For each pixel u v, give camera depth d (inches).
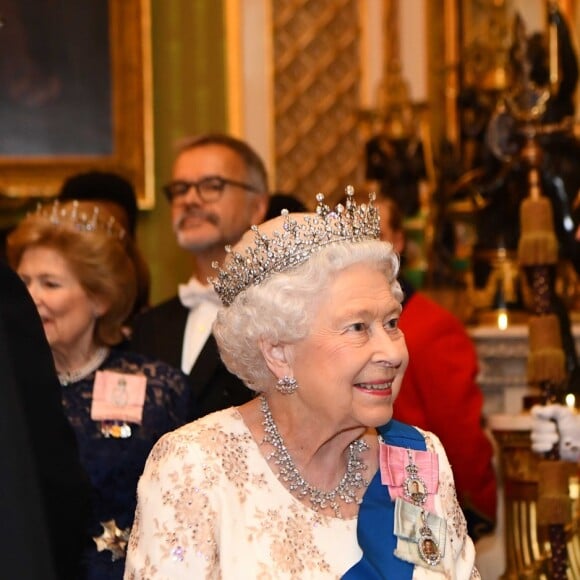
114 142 293.6
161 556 103.0
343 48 306.2
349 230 106.8
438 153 294.7
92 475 143.7
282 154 301.0
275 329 105.7
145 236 295.9
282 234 106.3
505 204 254.2
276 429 109.3
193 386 166.9
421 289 271.6
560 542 177.2
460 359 189.8
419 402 189.0
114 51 293.4
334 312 104.8
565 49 244.2
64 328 150.5
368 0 305.3
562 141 238.7
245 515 105.5
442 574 106.7
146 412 148.9
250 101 300.2
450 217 277.4
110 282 152.6
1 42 291.9
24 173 290.7
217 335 111.2
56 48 293.3
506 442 198.2
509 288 254.2
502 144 228.5
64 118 293.0
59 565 111.7
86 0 293.4
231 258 110.0
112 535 142.3
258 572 103.0
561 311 205.9
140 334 183.5
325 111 304.2
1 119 291.6
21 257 154.0
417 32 301.7
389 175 281.4
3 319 97.7
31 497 93.0
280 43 302.7
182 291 182.5
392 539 106.8
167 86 299.6
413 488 109.9
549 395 184.5
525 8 292.0
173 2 300.4
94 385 150.1
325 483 109.3
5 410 93.4
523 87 226.5
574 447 179.0
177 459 106.3
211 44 301.0
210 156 188.1
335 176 304.0
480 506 191.3
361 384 105.5
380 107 292.2
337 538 107.0
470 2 299.9
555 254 187.5
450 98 297.3
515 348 243.1
